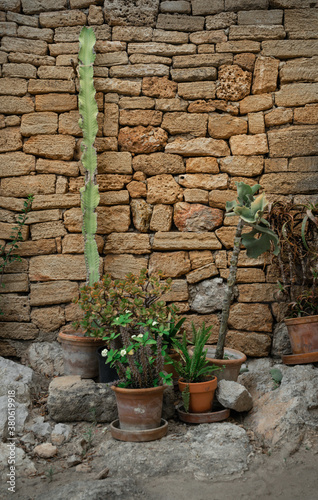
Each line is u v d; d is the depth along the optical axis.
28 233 4.04
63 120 4.05
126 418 3.00
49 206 4.01
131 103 4.07
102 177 4.02
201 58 4.07
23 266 4.00
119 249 4.00
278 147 4.02
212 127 4.05
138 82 4.09
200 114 4.06
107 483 2.48
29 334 3.96
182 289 3.96
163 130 4.06
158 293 3.15
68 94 4.07
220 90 4.07
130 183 4.04
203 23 4.10
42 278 3.98
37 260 3.99
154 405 3.02
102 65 4.08
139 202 4.01
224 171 4.05
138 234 4.00
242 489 2.52
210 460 2.73
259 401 3.36
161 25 4.09
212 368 3.23
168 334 3.40
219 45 4.08
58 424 3.17
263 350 3.91
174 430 3.15
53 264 3.98
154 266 3.97
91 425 3.23
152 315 3.03
